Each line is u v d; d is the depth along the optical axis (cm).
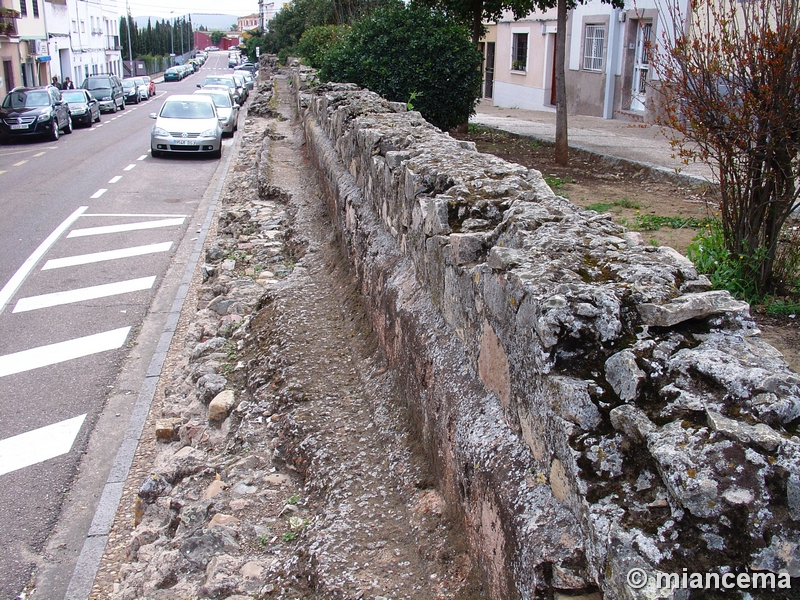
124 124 3325
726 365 231
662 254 304
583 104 2388
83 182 1750
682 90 709
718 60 636
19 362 746
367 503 374
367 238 602
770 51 594
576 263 292
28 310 891
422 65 1573
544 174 1319
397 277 497
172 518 454
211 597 353
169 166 2005
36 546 477
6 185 1706
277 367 573
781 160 613
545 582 234
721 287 639
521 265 294
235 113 2722
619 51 2164
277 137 1789
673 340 250
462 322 362
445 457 349
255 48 8050
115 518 497
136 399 668
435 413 370
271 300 729
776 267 655
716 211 944
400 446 410
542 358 255
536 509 252
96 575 442
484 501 288
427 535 333
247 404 556
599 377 248
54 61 5178
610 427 237
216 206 1473
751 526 198
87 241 1205
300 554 352
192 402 612
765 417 216
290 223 1005
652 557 202
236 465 473
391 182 558
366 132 682
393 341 478
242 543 392
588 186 1202
